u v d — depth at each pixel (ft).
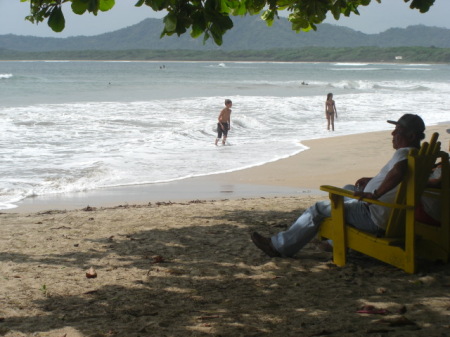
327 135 71.46
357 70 451.94
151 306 14.53
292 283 16.19
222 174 45.60
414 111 100.48
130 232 23.27
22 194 37.37
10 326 13.17
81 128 70.64
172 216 26.68
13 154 52.16
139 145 60.13
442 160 16.10
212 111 92.32
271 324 13.03
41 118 77.25
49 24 12.48
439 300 14.30
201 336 12.41
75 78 227.81
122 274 17.40
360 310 13.66
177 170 47.14
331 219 17.49
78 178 42.73
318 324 12.91
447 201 16.43
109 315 13.92
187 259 18.95
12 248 20.88
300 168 48.19
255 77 272.31
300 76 296.71
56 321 13.53
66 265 18.56
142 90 150.51
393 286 15.49
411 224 15.46
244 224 24.56
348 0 20.25
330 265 17.62
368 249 16.43
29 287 16.21
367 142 63.41
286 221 25.16
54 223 25.54
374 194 15.37
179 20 13.19
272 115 90.74
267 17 19.29
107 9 13.03
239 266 18.03
